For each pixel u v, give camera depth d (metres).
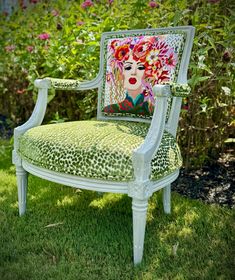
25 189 1.76
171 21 2.10
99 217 1.83
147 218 1.82
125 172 1.27
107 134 1.42
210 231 1.67
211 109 2.38
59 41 2.54
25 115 3.63
